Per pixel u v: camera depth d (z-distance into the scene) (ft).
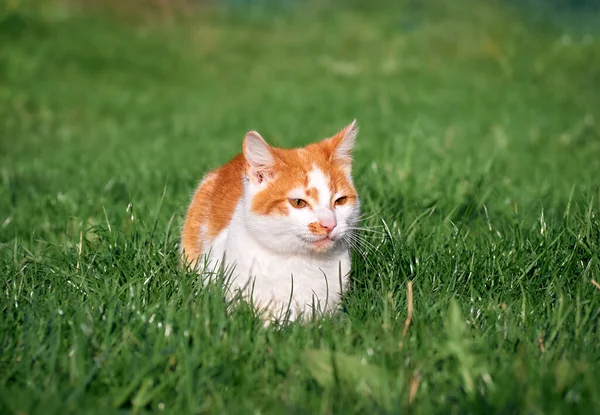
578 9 52.16
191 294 11.30
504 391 8.78
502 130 25.77
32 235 15.33
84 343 9.85
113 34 45.93
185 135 27.40
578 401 8.88
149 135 27.94
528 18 50.08
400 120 28.58
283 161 11.98
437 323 10.62
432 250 13.48
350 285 12.59
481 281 12.46
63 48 41.01
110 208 17.30
